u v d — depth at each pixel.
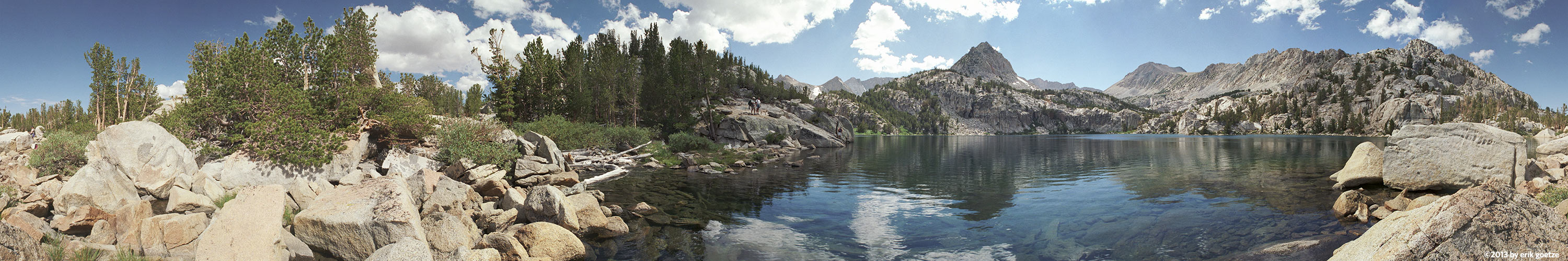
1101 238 10.61
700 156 35.34
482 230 11.23
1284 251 9.05
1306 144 70.19
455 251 7.80
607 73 55.69
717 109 69.12
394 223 8.62
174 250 8.01
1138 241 10.32
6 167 17.14
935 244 10.29
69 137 17.48
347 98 20.31
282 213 8.28
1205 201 15.16
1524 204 5.81
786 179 22.19
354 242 8.82
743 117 62.91
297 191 11.82
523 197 13.29
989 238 10.78
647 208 13.80
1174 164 30.52
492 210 12.30
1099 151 48.25
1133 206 14.52
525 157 22.33
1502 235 5.54
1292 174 23.08
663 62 70.12
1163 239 10.47
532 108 49.19
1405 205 11.95
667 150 39.03
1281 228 11.18
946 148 59.03
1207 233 10.89
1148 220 12.40
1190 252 9.41
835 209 14.40
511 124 43.62
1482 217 5.61
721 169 26.09
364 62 25.00
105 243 8.09
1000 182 21.23
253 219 7.70
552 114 41.38
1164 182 20.55
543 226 9.33
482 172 19.36
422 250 7.38
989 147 61.00
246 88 17.44
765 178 22.56
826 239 10.78
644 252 9.63
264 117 16.98
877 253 9.62
